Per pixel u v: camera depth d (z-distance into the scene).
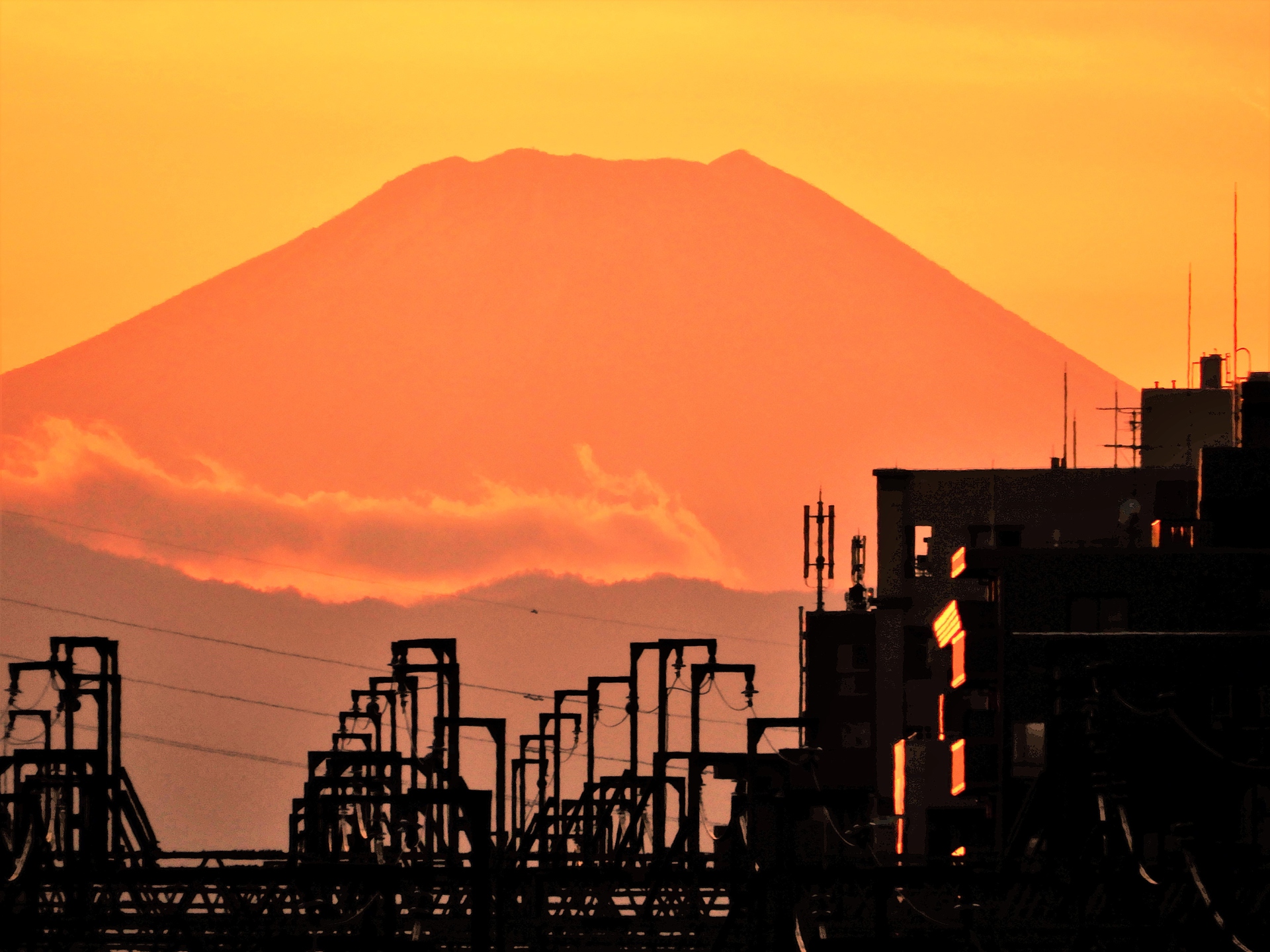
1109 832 185.00
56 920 182.50
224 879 182.38
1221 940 169.00
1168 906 184.25
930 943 173.62
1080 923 174.12
